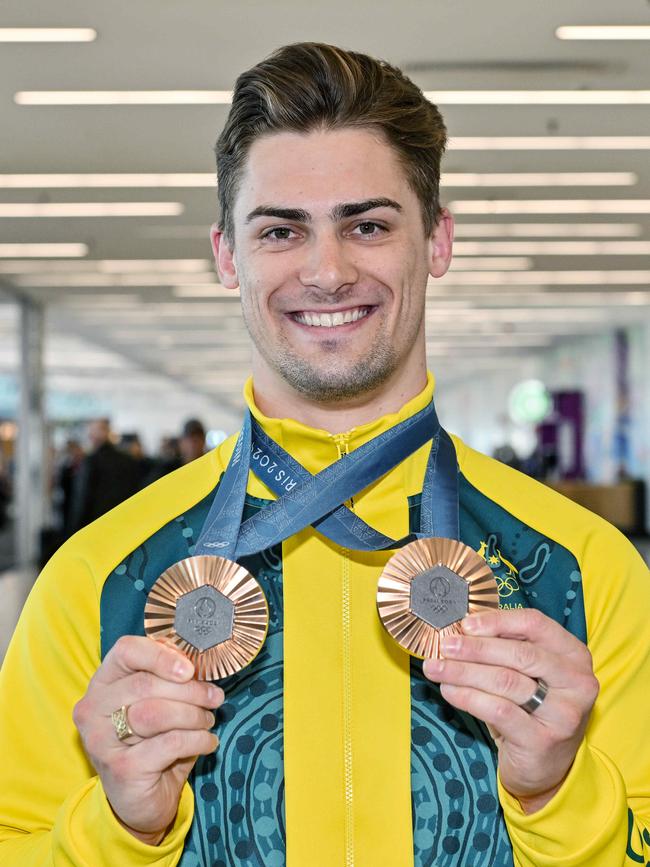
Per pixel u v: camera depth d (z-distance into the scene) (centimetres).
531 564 120
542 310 1691
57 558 125
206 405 4197
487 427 3059
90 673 119
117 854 101
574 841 101
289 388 121
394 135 116
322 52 117
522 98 656
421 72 612
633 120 700
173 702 96
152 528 123
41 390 1511
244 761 112
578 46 575
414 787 111
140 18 529
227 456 130
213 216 976
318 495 115
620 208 964
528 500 126
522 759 98
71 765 117
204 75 606
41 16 527
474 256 1205
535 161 802
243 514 123
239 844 110
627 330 1902
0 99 649
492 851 110
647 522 1761
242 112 117
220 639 103
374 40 564
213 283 1364
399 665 115
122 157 780
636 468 1862
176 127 704
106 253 1152
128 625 118
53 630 120
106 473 924
